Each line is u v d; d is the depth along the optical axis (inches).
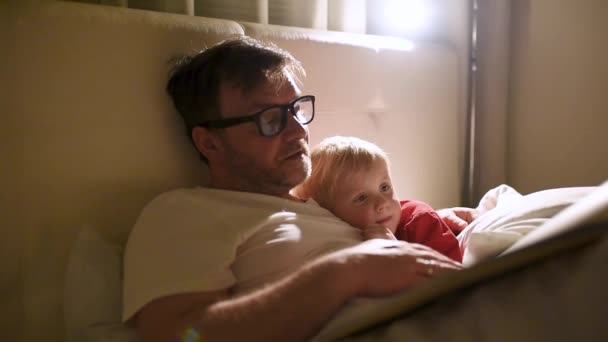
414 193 60.6
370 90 54.1
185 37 41.1
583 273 19.9
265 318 26.1
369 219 41.0
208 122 38.2
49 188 34.9
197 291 28.5
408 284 27.9
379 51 54.8
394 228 42.1
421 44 61.1
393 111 57.0
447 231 42.1
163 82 39.8
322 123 49.9
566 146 69.7
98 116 36.7
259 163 37.5
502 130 71.4
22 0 34.1
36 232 34.5
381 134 56.1
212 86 37.7
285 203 37.1
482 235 31.4
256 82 37.4
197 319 26.9
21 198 34.0
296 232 33.7
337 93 51.0
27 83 33.8
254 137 37.2
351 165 41.4
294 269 31.6
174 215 32.6
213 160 39.6
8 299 33.9
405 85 58.0
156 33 39.4
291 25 56.7
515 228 34.8
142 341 29.9
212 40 42.7
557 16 68.1
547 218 36.2
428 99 61.0
